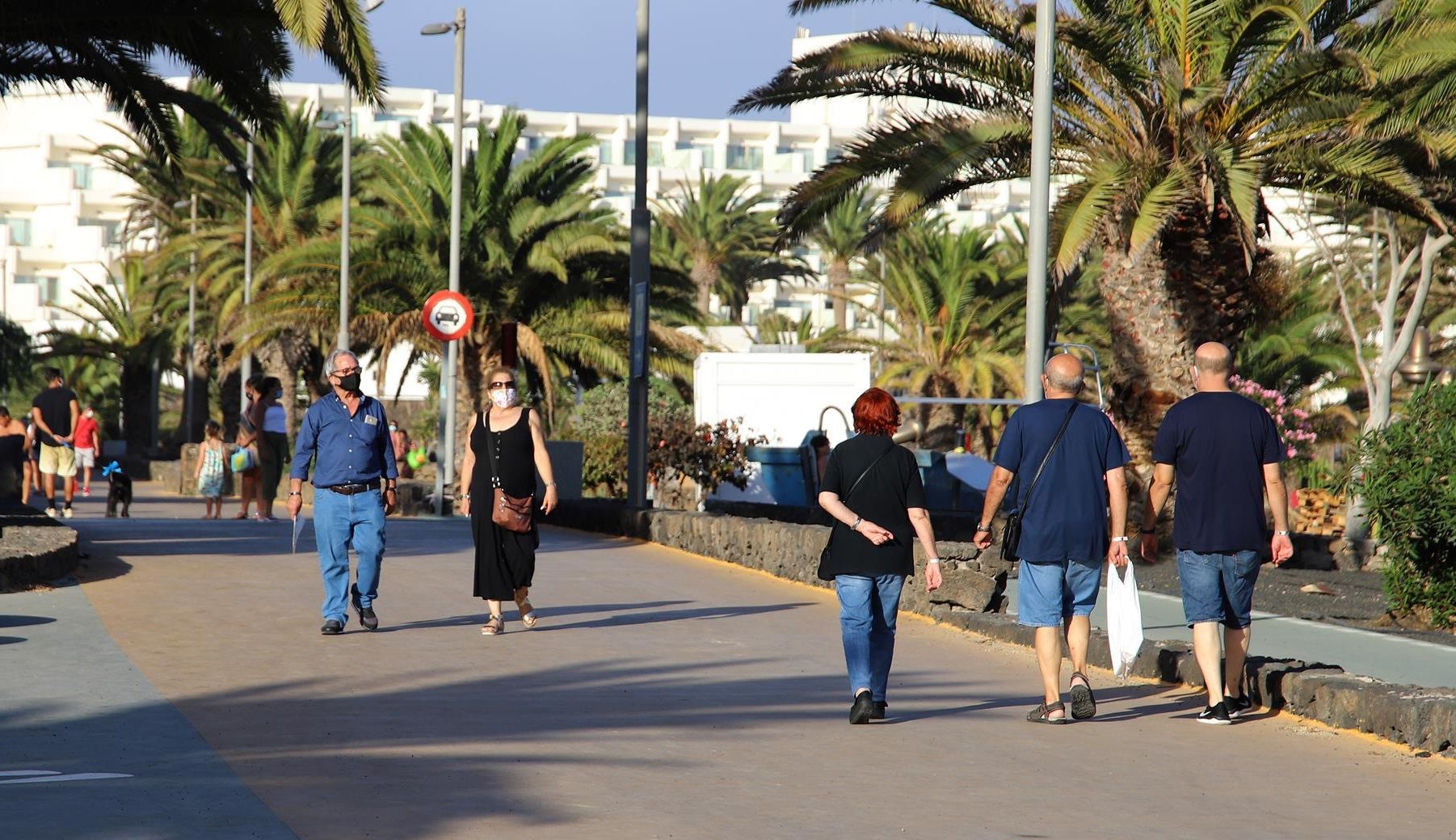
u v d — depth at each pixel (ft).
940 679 51.55
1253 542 44.21
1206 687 44.83
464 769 34.58
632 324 115.96
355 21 87.66
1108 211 87.92
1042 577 44.16
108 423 443.73
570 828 29.27
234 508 171.01
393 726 39.78
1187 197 92.27
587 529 120.16
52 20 89.66
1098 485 44.60
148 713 40.68
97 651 51.49
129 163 280.51
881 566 43.27
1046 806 32.81
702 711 43.75
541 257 172.04
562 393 236.02
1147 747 40.32
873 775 35.68
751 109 102.06
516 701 44.55
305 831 28.19
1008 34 91.91
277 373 260.62
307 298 179.73
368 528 59.16
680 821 30.27
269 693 44.62
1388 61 87.86
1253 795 34.55
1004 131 94.02
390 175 180.14
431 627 61.41
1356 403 221.66
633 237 115.14
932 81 97.40
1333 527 127.44
